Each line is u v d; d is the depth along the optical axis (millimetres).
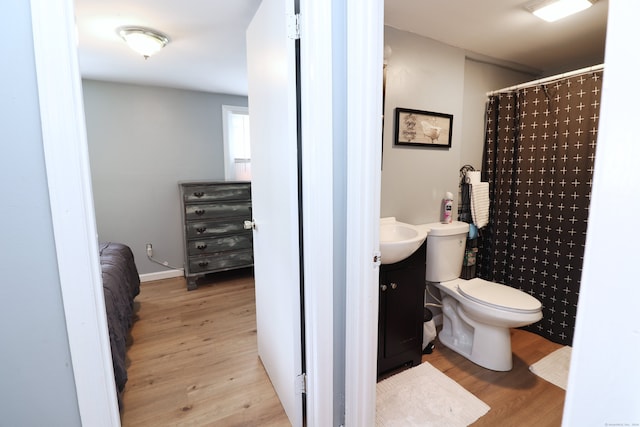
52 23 726
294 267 1246
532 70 2672
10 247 759
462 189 2426
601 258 352
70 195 784
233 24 1856
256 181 1702
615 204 336
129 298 2145
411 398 1580
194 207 3031
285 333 1387
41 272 792
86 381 856
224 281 3330
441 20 1826
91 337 850
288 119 1172
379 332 1694
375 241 1171
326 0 1055
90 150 2977
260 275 1746
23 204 759
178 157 3352
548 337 2158
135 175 3182
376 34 1054
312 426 1301
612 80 331
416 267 1791
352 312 1205
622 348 339
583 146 1941
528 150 2201
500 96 2352
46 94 736
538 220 2178
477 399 1574
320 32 1061
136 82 3041
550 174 2102
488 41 2109
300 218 1238
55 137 754
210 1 1609
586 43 2156
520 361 1901
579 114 1949
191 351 2025
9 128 731
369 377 1243
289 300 1305
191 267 3066
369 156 1109
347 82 1116
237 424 1431
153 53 2176
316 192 1132
